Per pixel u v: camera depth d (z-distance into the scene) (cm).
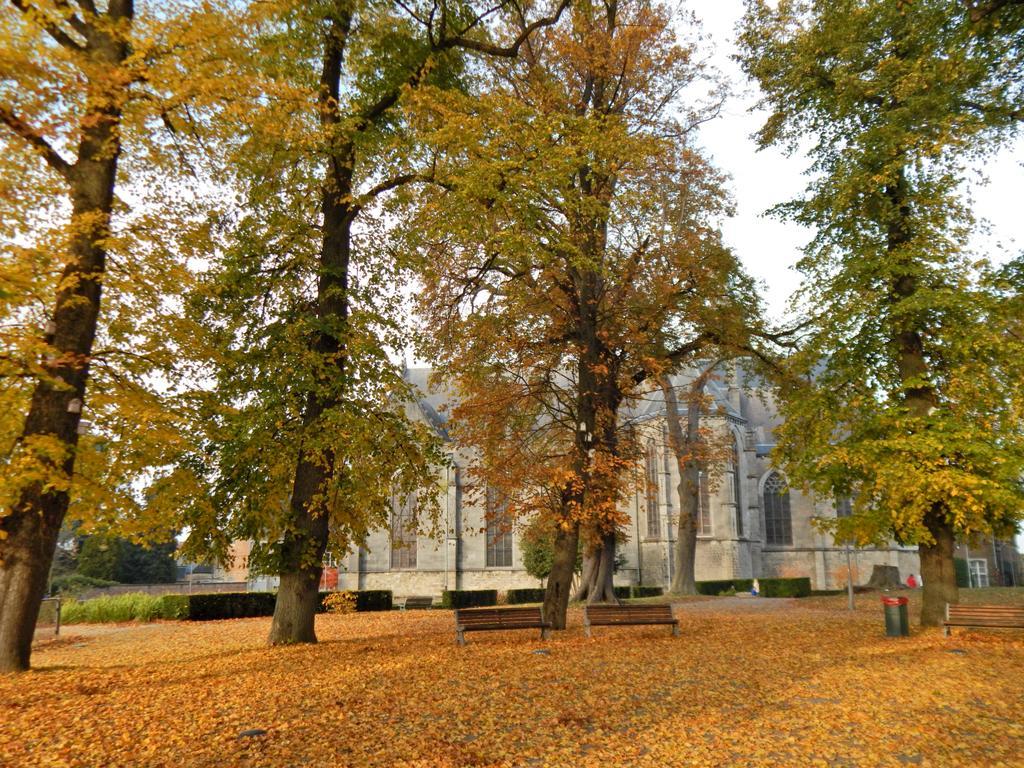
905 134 1697
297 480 1667
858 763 754
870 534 1756
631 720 935
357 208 1705
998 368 1638
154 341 1360
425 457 1689
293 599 1653
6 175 1216
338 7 1521
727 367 3022
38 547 1248
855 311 1783
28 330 1187
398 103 1628
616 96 2159
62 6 1151
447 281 2175
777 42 2058
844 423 1877
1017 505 1509
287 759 784
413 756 795
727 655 1439
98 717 942
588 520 1812
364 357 1565
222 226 1631
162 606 2858
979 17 1528
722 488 5222
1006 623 1528
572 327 2111
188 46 1220
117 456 1343
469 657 1422
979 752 766
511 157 1556
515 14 2005
